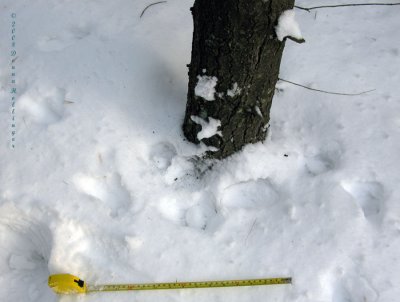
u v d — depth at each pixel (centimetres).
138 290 153
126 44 203
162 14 214
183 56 201
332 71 197
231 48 137
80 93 190
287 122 188
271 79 152
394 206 162
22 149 180
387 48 205
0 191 171
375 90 191
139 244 160
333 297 150
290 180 173
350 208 162
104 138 180
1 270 174
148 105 188
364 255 153
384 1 224
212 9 131
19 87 196
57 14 219
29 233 175
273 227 162
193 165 180
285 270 153
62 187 171
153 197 170
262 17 128
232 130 165
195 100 160
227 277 154
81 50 202
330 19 216
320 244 157
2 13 221
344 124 182
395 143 176
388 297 146
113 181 175
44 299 164
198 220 170
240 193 175
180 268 156
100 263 160
